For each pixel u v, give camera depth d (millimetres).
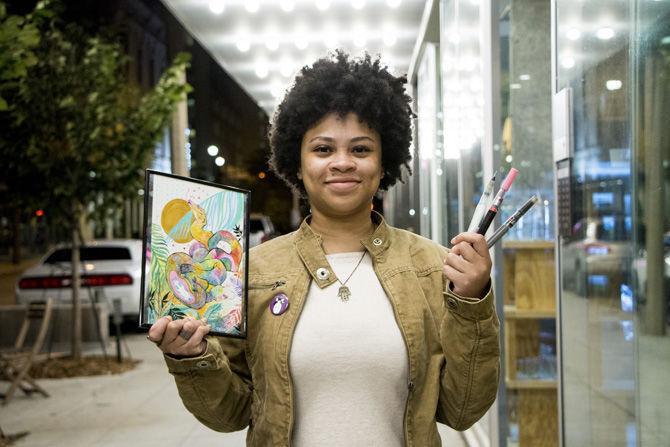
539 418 4953
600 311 3043
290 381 2008
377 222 2221
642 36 2551
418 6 9000
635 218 2639
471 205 5336
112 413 7297
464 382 2000
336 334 2010
